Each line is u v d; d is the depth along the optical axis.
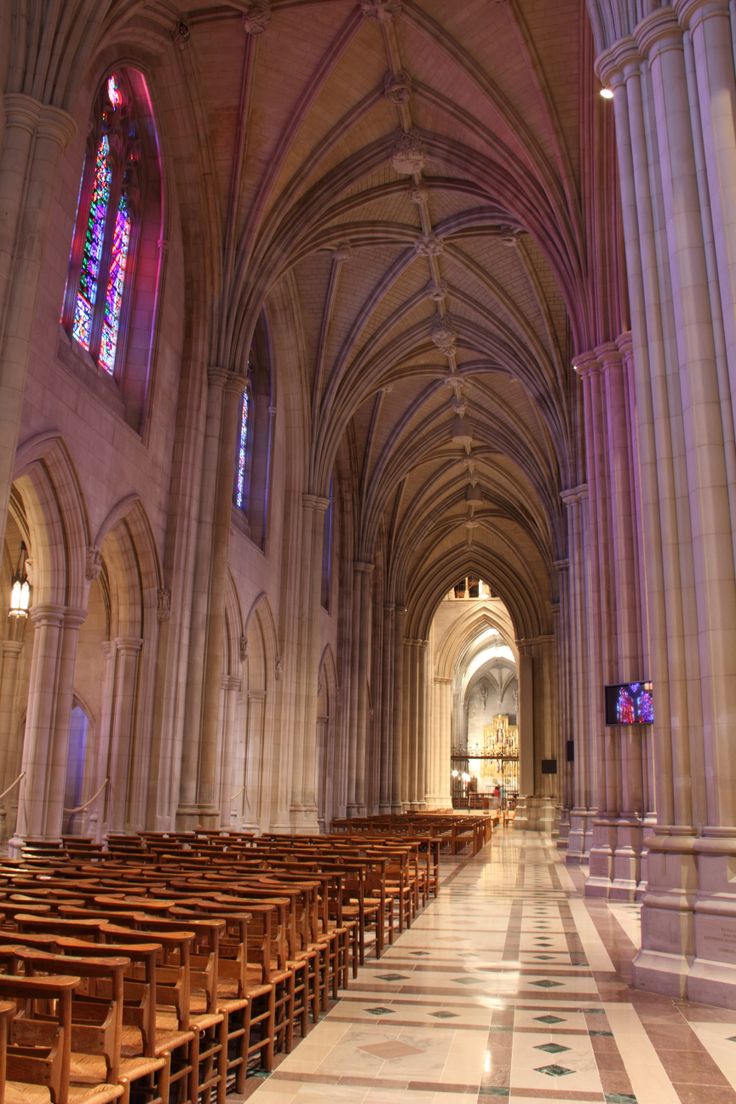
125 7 14.59
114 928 4.78
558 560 35.47
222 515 20.23
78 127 14.98
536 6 17.53
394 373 32.81
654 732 9.02
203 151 19.81
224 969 5.67
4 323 12.11
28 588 19.41
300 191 21.62
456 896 16.05
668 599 8.98
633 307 9.83
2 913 5.87
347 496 37.66
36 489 14.85
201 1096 5.30
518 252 25.39
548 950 10.41
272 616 26.77
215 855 11.30
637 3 10.27
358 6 18.19
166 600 18.78
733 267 8.77
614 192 18.19
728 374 8.78
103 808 17.56
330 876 8.41
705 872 8.23
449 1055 6.19
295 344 28.20
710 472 8.68
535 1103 5.24
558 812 48.81
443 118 21.09
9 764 19.52
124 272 18.39
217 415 20.53
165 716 18.39
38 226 12.51
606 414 18.42
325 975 7.62
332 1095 5.38
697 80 9.41
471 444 41.19
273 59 18.95
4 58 12.70
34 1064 3.57
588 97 17.84
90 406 15.73
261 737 26.41
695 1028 6.91
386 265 27.12
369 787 42.59
